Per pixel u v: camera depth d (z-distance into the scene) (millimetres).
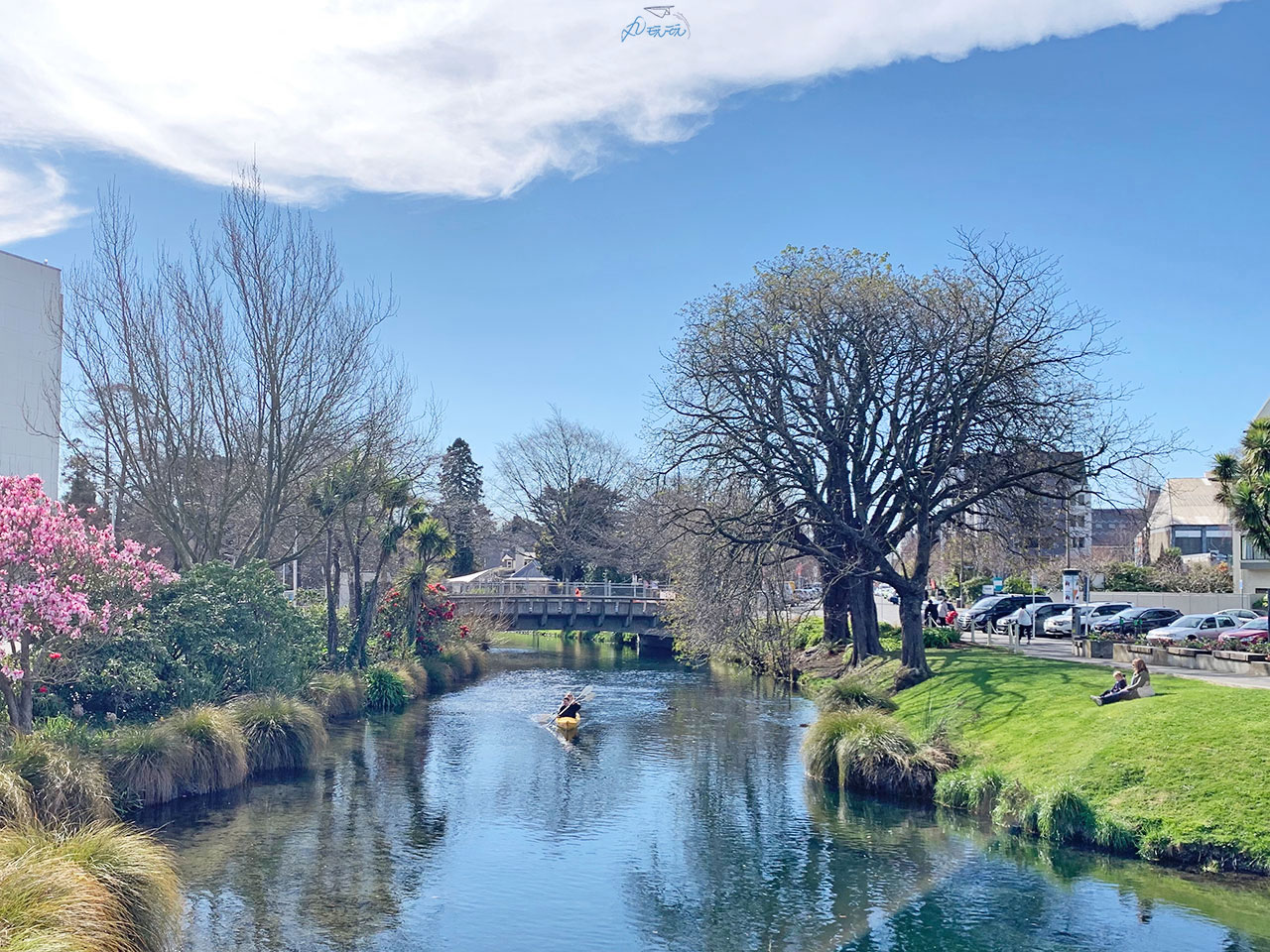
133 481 29922
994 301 30047
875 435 33500
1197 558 70250
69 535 18953
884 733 22297
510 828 18797
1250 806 15875
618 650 63188
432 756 25547
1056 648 40625
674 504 35719
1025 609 50594
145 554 33594
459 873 16141
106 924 10383
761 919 14180
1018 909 14320
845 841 17875
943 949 13047
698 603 33625
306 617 30094
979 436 30703
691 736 28859
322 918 13977
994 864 16359
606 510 80000
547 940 13430
